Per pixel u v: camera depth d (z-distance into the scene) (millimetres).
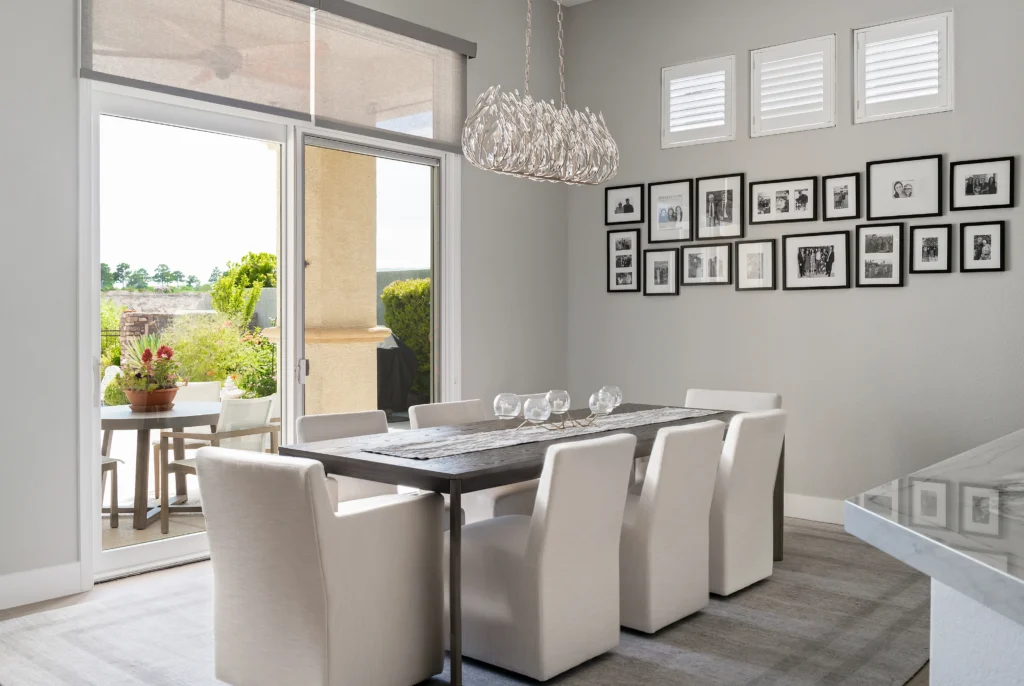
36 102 3512
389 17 4855
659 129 5766
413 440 3256
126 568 3916
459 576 2592
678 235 5672
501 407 3551
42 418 3561
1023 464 1525
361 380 4953
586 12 6125
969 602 1047
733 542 3590
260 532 2426
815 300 5109
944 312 4664
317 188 4699
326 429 3549
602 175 3889
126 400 3914
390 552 2541
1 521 3441
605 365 6078
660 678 2762
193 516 4184
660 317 5785
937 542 989
